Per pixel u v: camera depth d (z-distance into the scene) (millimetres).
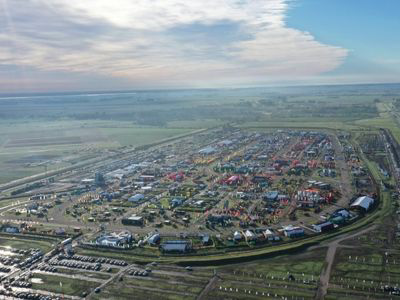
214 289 131000
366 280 132250
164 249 159750
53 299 128000
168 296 127688
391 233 169375
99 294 130375
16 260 157500
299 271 140250
